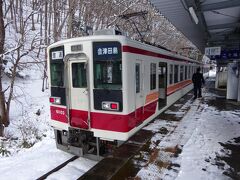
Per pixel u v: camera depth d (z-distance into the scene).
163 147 5.35
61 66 5.88
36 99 14.30
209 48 12.55
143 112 6.27
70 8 12.91
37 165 5.50
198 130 6.74
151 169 4.32
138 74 5.82
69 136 5.84
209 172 4.23
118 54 5.01
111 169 4.29
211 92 16.11
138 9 17.39
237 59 12.80
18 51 10.28
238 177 4.05
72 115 5.75
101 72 5.23
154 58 7.08
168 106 9.60
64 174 5.06
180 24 8.34
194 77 13.04
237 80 12.06
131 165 4.46
